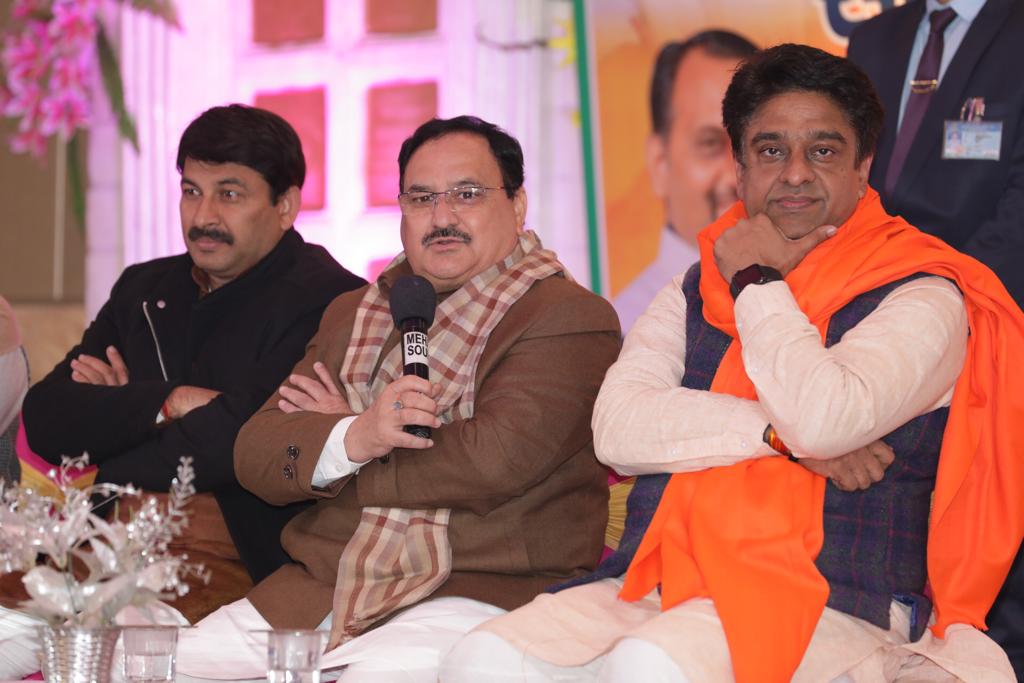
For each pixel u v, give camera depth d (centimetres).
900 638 309
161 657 284
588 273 709
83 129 802
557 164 718
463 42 741
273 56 781
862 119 338
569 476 376
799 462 313
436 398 376
